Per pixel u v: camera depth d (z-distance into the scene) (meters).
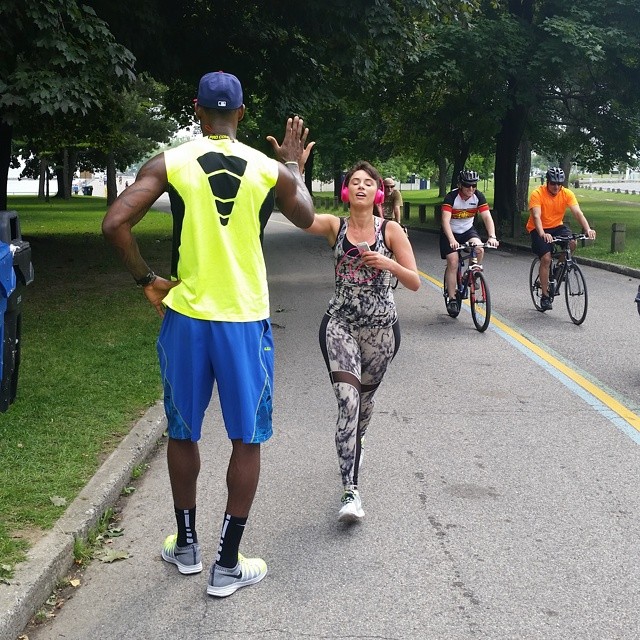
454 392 7.45
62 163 58.53
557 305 12.32
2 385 5.93
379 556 4.21
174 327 3.75
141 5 13.86
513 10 25.97
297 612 3.66
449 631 3.49
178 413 3.79
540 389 7.54
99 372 7.57
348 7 14.39
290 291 14.26
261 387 3.78
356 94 25.45
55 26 10.66
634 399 7.19
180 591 3.86
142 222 31.92
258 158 3.80
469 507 4.84
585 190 86.50
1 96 10.69
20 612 3.46
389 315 4.72
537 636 3.45
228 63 17.33
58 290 13.22
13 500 4.54
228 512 3.81
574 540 4.39
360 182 4.61
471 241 10.77
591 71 26.53
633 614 3.63
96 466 5.14
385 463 5.61
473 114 27.31
